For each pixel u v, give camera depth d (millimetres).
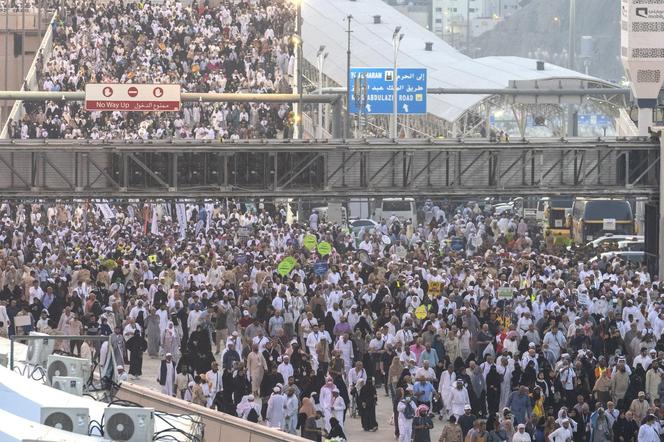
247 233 156625
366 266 130375
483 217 191125
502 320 108875
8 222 164625
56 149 144625
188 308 112438
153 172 146000
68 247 149625
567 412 88438
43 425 43094
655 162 147000
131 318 105312
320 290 113062
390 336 102625
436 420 95438
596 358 99875
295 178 147750
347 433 93500
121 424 44469
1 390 46812
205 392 89938
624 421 87000
